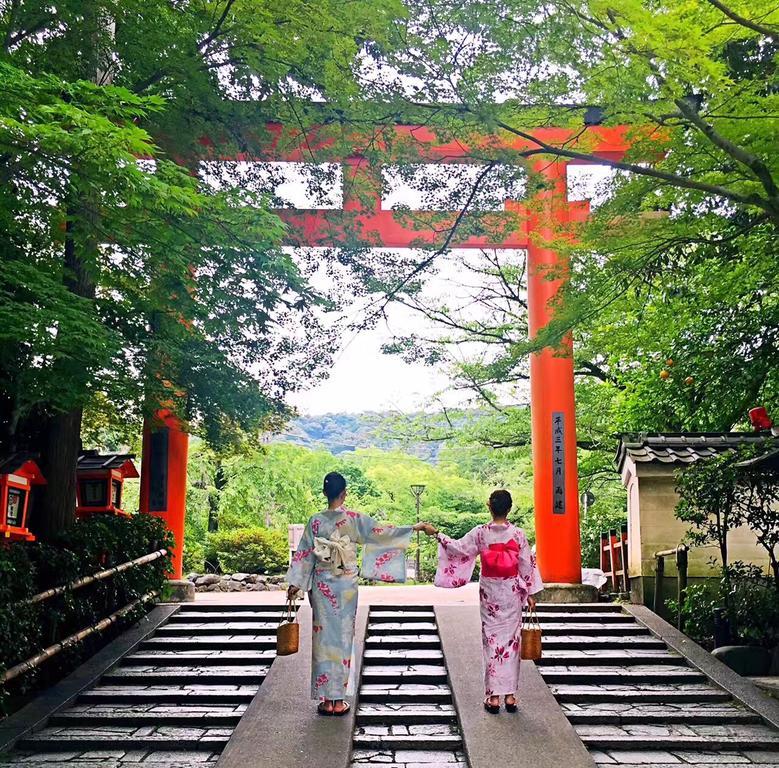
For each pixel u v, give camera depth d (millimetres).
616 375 15609
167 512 11359
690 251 10219
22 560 6504
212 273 8984
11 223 7613
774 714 6387
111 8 7375
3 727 6098
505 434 18266
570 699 6898
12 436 8641
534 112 7609
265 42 7684
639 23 6148
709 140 7488
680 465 10406
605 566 13367
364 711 6469
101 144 5492
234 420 10055
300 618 9219
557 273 9000
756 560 10242
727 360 10484
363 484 30078
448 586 6258
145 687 7191
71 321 6547
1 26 7164
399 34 6996
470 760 5301
